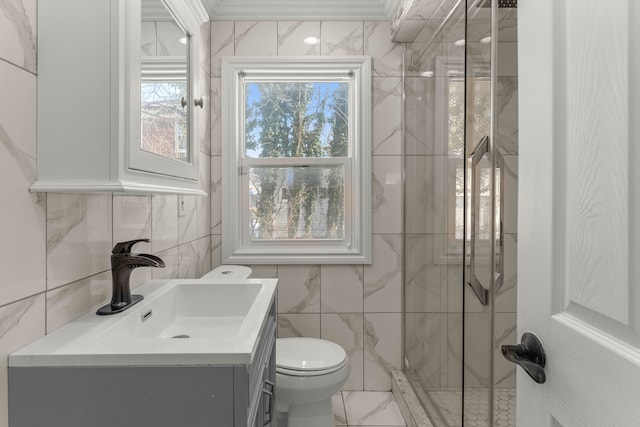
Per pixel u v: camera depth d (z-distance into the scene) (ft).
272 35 6.58
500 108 3.52
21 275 2.27
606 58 1.51
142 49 2.84
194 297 3.96
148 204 4.11
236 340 2.43
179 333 3.69
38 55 2.43
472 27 4.01
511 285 3.51
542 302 1.93
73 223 2.79
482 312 3.87
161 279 4.36
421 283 5.82
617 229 1.46
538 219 1.97
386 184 6.64
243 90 6.75
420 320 5.85
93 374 2.20
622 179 1.43
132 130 2.56
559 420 1.78
